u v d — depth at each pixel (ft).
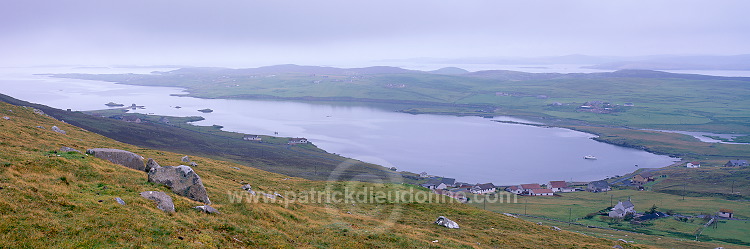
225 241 109.09
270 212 148.87
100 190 126.62
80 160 153.99
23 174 123.65
